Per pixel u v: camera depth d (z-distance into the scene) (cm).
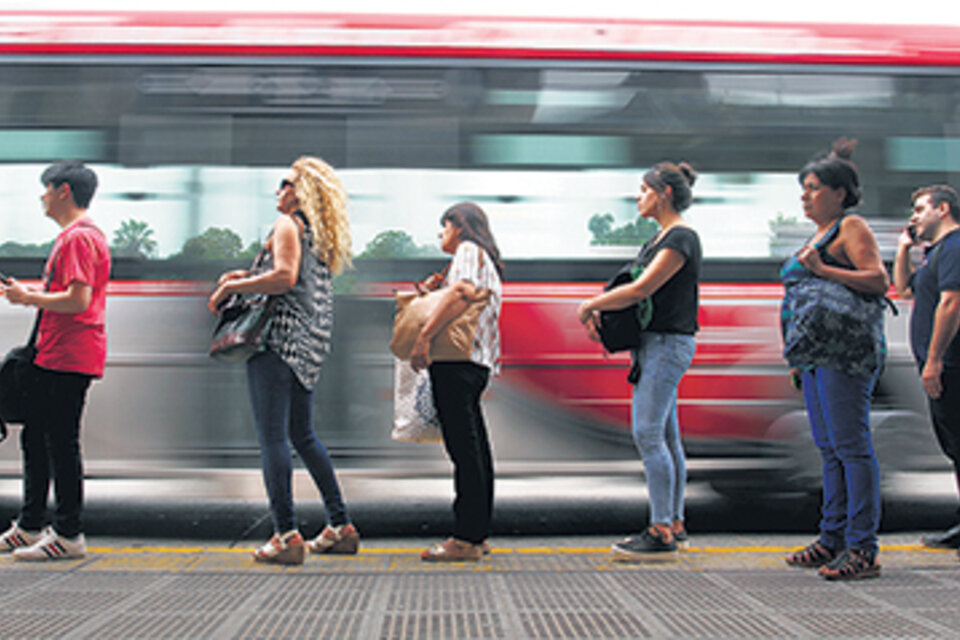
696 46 501
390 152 485
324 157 484
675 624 291
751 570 374
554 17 501
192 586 342
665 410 385
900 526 518
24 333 486
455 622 293
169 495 477
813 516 526
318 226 385
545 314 484
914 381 510
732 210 495
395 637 276
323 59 489
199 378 480
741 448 493
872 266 355
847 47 508
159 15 492
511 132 489
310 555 403
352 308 481
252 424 480
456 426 380
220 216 482
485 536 393
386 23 493
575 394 484
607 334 387
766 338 494
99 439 480
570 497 482
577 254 486
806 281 370
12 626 288
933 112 508
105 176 483
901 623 291
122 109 485
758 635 279
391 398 480
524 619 297
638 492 485
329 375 480
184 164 484
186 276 482
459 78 490
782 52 504
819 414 377
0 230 482
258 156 485
